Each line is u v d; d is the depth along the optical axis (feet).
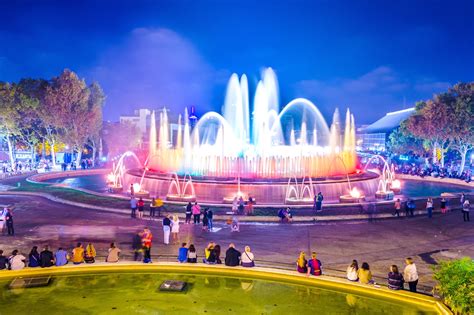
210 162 141.59
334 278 58.18
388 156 371.56
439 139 242.99
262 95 195.83
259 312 47.98
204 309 48.65
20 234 86.33
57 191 140.05
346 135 199.00
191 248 65.67
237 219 91.35
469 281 46.03
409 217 107.04
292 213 104.32
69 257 68.59
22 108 222.48
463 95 219.41
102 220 101.24
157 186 131.34
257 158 137.28
